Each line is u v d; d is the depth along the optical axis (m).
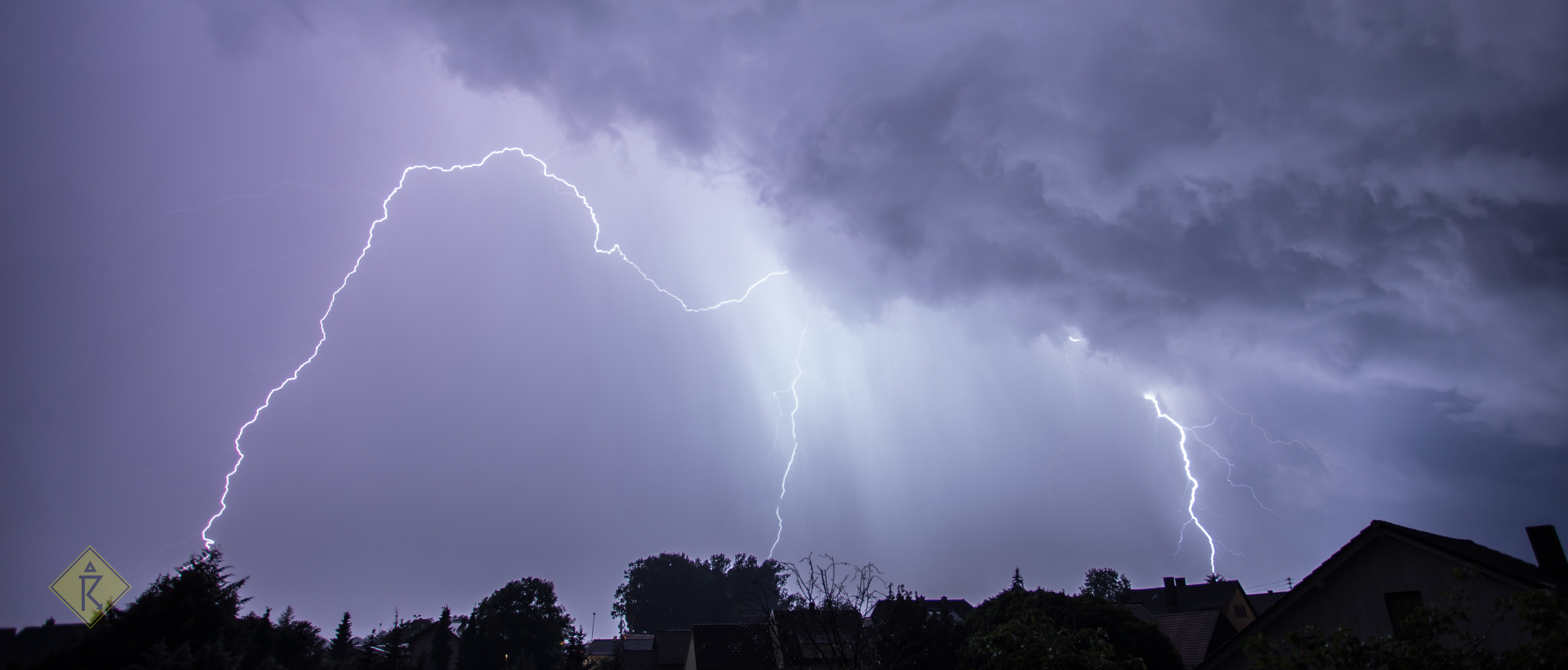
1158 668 25.41
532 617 53.16
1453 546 15.38
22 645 34.53
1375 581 15.33
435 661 50.25
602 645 57.25
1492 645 13.64
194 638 24.00
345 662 42.22
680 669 39.69
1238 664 16.44
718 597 90.62
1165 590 51.97
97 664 22.19
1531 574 14.66
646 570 91.31
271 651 28.66
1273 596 50.00
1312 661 9.12
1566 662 6.86
